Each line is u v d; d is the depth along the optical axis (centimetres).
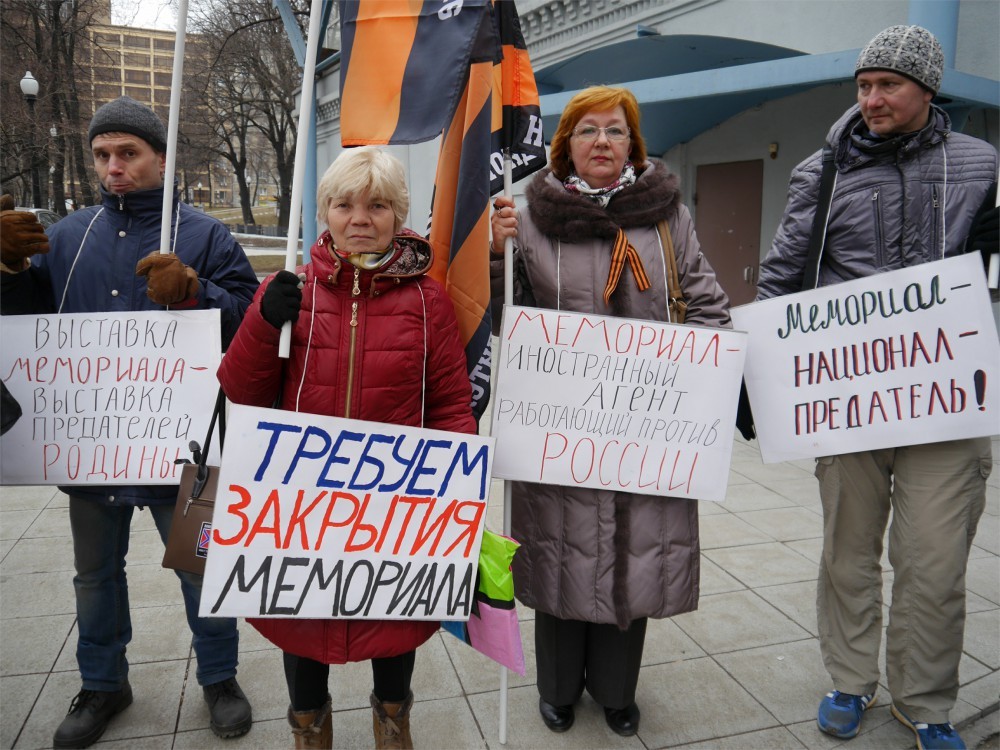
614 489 226
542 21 890
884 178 232
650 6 761
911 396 229
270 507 180
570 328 223
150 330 222
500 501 452
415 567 189
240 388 184
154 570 353
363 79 204
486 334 215
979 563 362
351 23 204
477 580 195
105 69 3200
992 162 226
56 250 229
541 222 228
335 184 177
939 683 235
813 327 242
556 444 226
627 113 227
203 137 3584
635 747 238
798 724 251
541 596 231
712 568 361
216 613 179
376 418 186
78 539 232
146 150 223
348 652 187
